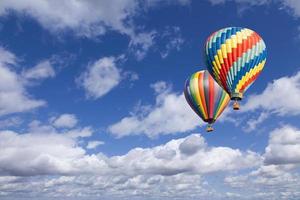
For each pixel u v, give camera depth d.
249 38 78.75
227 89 79.50
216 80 81.19
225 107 92.81
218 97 91.12
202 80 92.31
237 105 78.06
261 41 79.81
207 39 82.44
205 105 91.81
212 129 92.25
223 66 79.00
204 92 91.44
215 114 91.94
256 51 78.50
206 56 81.44
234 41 78.38
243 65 78.06
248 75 78.44
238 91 78.50
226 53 78.38
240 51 78.00
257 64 78.81
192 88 92.81
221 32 80.50
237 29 80.12
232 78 78.56
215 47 79.50
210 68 81.31
